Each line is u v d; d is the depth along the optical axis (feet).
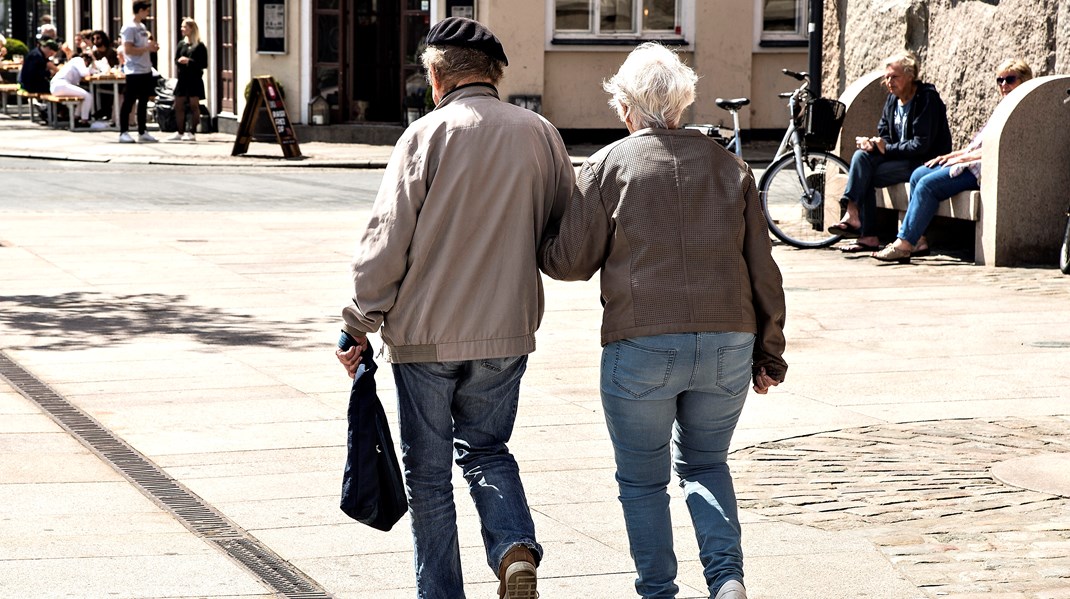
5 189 85.10
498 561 19.61
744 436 31.60
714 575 19.45
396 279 19.48
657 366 19.29
